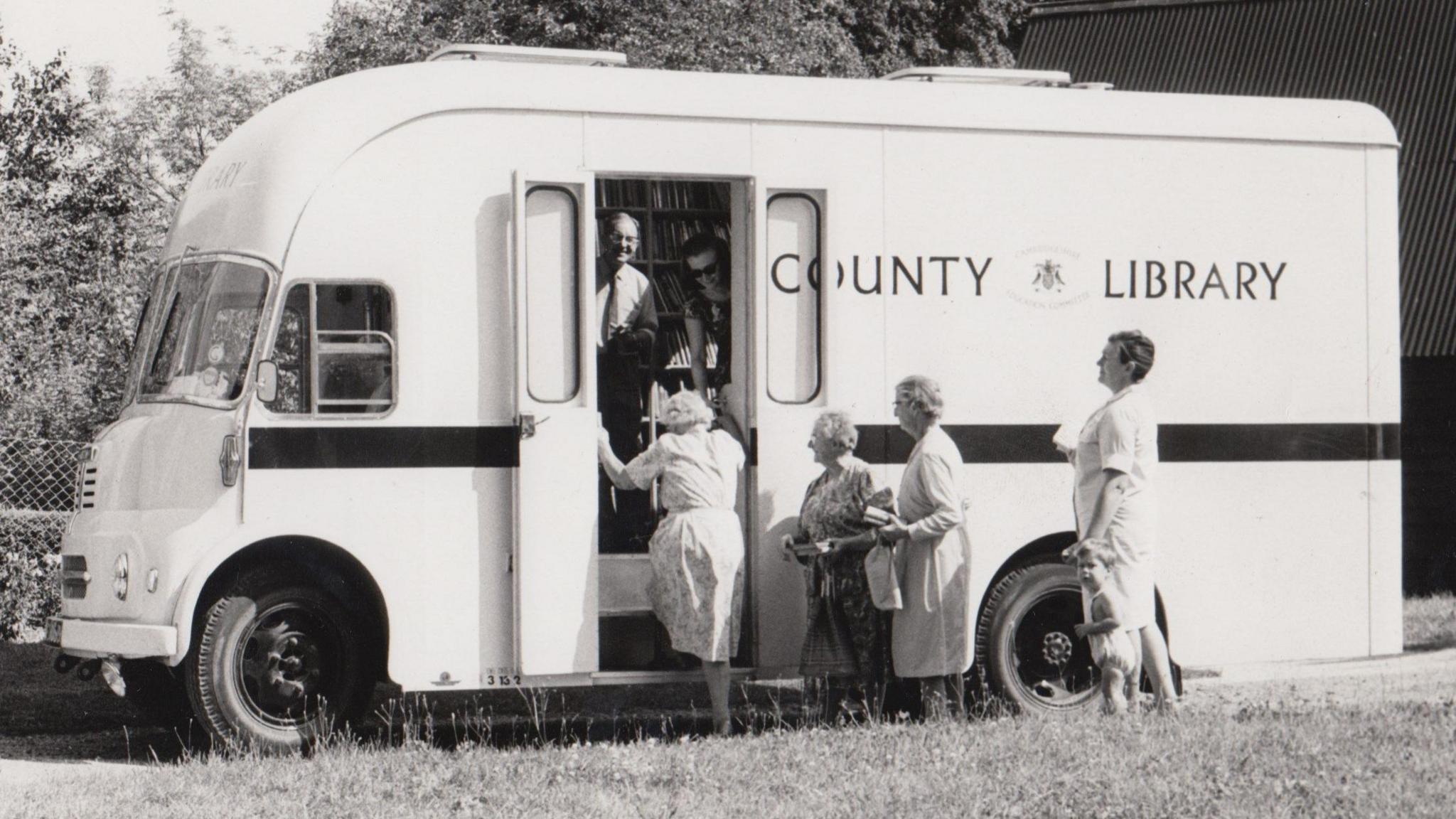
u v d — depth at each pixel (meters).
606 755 7.75
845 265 9.07
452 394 8.45
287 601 8.36
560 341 8.59
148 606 8.29
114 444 8.83
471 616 8.44
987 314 9.28
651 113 8.78
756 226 8.88
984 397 9.26
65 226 17.53
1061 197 9.43
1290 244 9.75
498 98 8.57
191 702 8.42
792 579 8.94
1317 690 10.45
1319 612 9.66
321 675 8.48
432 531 8.40
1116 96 9.62
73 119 18.38
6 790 7.55
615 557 8.98
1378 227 9.89
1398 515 9.82
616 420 9.34
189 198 9.16
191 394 8.48
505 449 8.51
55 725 10.02
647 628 9.02
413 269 8.44
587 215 8.59
